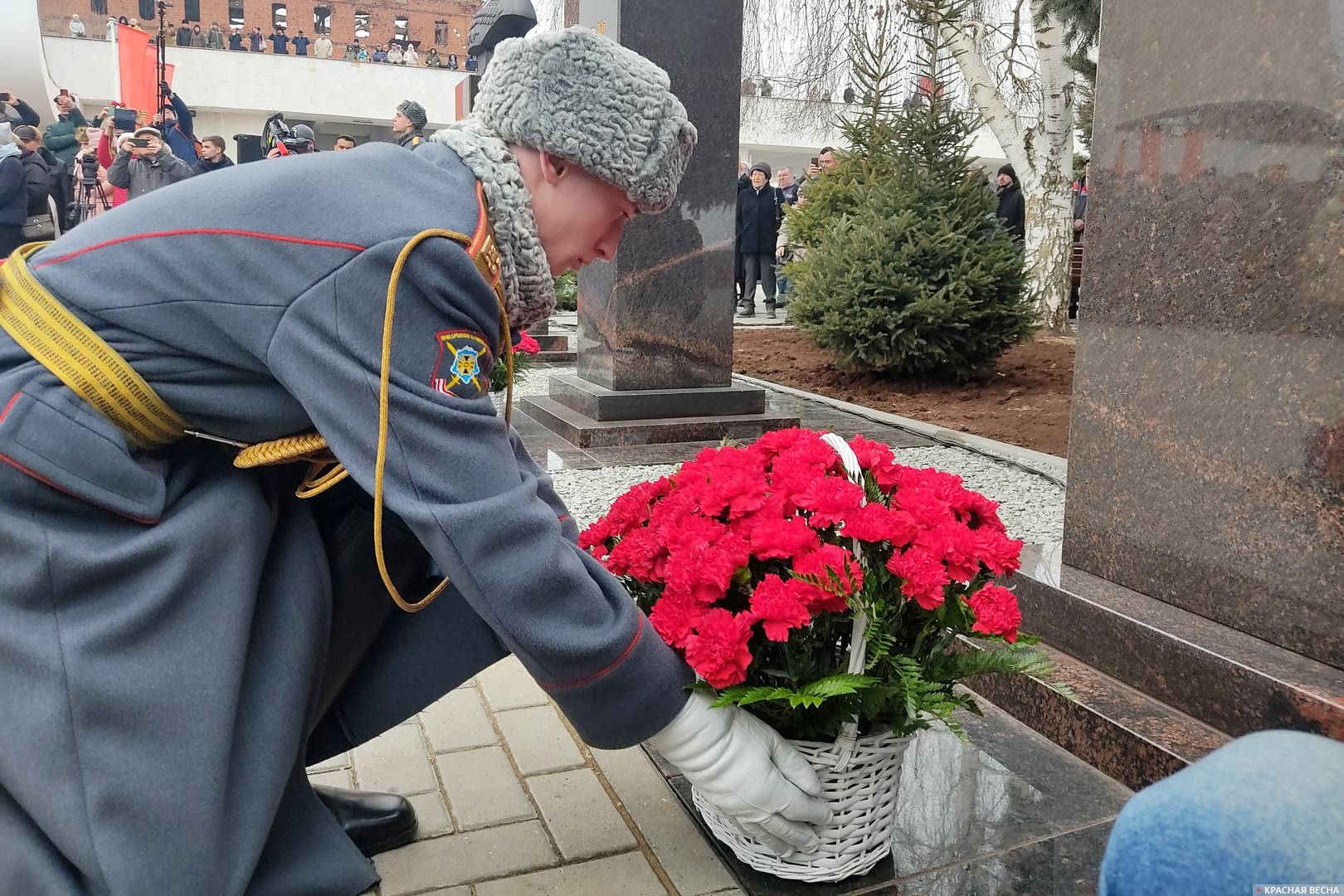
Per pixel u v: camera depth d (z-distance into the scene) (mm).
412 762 2098
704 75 5562
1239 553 2223
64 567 1188
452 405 1250
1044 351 8617
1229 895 431
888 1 10133
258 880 1359
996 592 1624
